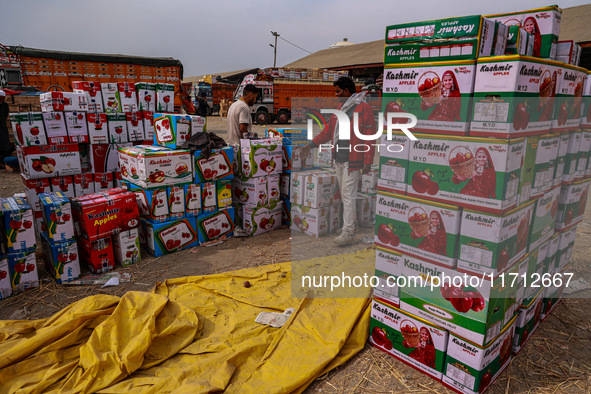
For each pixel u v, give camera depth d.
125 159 4.45
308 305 3.05
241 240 4.91
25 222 3.42
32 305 3.28
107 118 5.05
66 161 4.81
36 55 14.05
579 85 2.56
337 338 2.62
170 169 4.27
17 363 2.33
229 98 28.14
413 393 2.30
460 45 1.93
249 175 4.94
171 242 4.41
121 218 3.95
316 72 22.27
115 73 15.45
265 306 3.15
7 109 8.37
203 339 2.71
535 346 2.77
